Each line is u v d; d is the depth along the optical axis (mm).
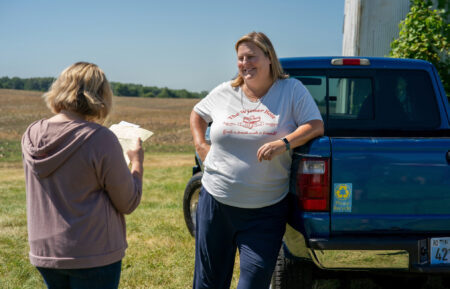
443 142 2590
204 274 2773
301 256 2723
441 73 6227
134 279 3861
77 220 1919
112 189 1975
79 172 1912
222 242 2719
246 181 2494
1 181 9820
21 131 24703
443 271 2604
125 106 37875
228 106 2627
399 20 7238
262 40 2508
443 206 2609
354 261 2594
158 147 21000
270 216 2562
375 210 2588
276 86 2598
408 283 3705
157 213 6238
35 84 73875
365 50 7598
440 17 6312
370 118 3697
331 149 2551
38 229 1958
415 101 3699
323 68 3729
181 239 4973
